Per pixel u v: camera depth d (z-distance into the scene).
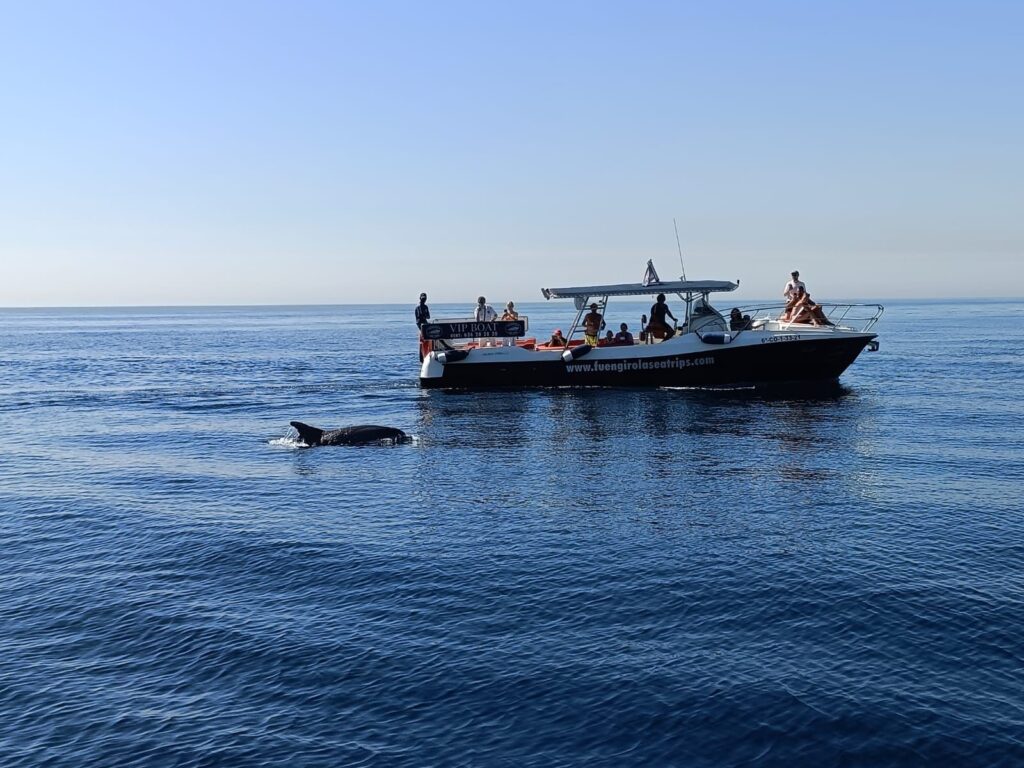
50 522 16.12
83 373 49.84
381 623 11.12
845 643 10.27
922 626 10.66
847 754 8.10
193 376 46.84
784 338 33.03
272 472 20.33
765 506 16.30
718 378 34.06
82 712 9.12
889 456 20.80
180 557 13.92
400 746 8.37
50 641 10.81
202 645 10.59
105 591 12.45
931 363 46.34
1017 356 51.31
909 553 13.30
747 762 8.02
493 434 25.28
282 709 9.09
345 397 35.12
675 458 21.16
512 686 9.42
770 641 10.38
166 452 23.19
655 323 35.06
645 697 9.13
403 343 85.81
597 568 12.93
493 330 36.34
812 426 25.50
